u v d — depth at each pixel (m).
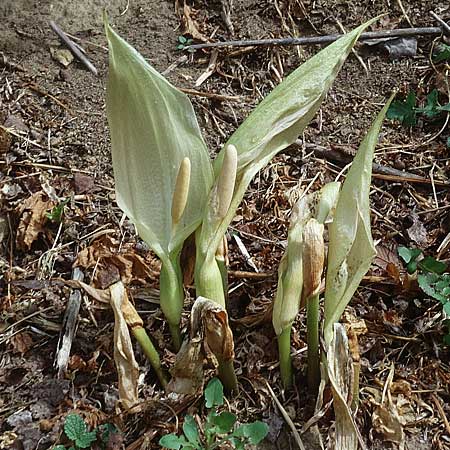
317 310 0.60
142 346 0.62
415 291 0.73
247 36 1.02
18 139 0.90
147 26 1.05
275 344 0.69
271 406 0.65
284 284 0.58
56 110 0.94
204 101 0.95
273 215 0.82
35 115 0.93
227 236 0.79
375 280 0.74
